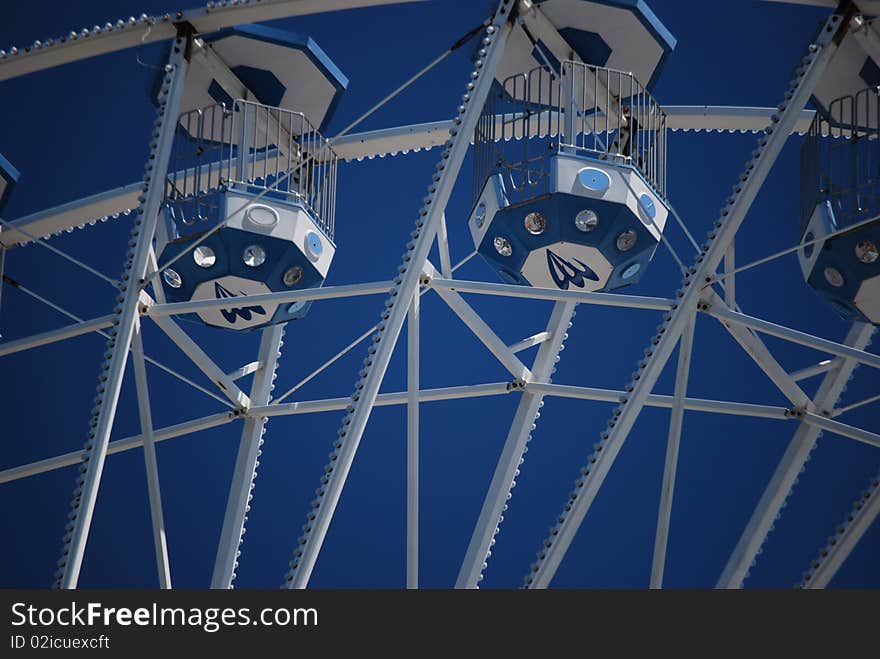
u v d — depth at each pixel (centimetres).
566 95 5062
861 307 4906
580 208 4853
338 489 4353
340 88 5462
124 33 4831
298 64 5341
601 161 4922
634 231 4922
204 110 5272
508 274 5172
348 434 4384
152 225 4609
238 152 5269
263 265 5181
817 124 5000
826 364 5278
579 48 5247
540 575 4572
